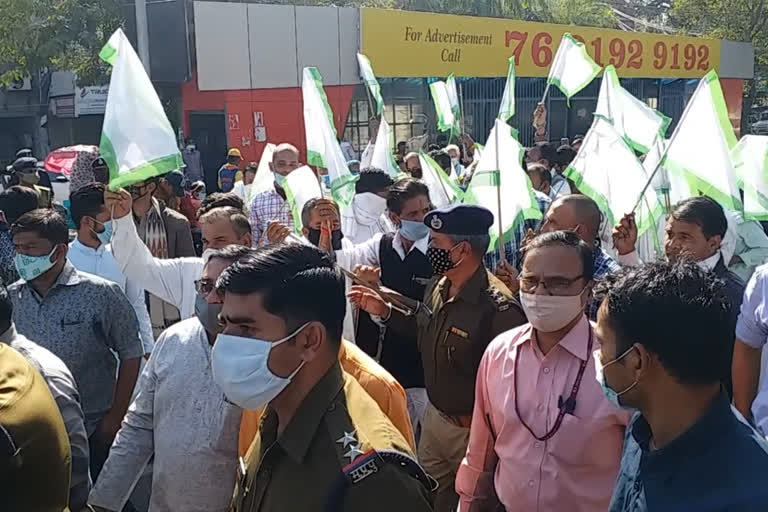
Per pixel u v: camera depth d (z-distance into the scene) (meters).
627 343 1.57
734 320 1.61
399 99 18.42
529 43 20.34
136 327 3.59
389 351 4.02
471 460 2.71
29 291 3.46
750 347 2.99
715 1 31.86
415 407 4.05
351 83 17.05
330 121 4.57
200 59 14.90
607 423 2.31
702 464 1.48
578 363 2.39
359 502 1.53
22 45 18.09
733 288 3.31
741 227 4.88
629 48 22.86
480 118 19.95
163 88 16.33
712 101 3.90
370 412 1.70
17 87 25.31
